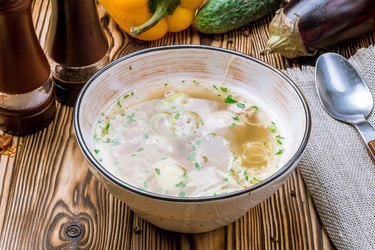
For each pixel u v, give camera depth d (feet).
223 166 1.78
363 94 2.20
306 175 1.99
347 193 1.91
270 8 2.58
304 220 1.90
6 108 2.03
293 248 1.84
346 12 2.33
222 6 2.47
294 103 1.86
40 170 2.00
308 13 2.34
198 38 2.56
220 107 1.96
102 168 1.60
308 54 2.44
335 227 1.85
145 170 1.75
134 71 1.96
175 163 1.77
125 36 2.53
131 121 1.90
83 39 2.10
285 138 1.87
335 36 2.38
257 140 1.86
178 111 1.94
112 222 1.87
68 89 2.18
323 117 2.15
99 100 1.90
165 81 2.03
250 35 2.57
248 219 1.89
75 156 2.05
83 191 1.95
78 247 1.81
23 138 2.10
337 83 2.23
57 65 2.15
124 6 2.37
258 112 1.95
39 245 1.81
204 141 1.85
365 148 2.05
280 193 1.96
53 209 1.90
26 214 1.88
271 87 1.94
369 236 1.81
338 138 2.08
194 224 1.70
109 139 1.85
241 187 1.73
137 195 1.56
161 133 1.87
